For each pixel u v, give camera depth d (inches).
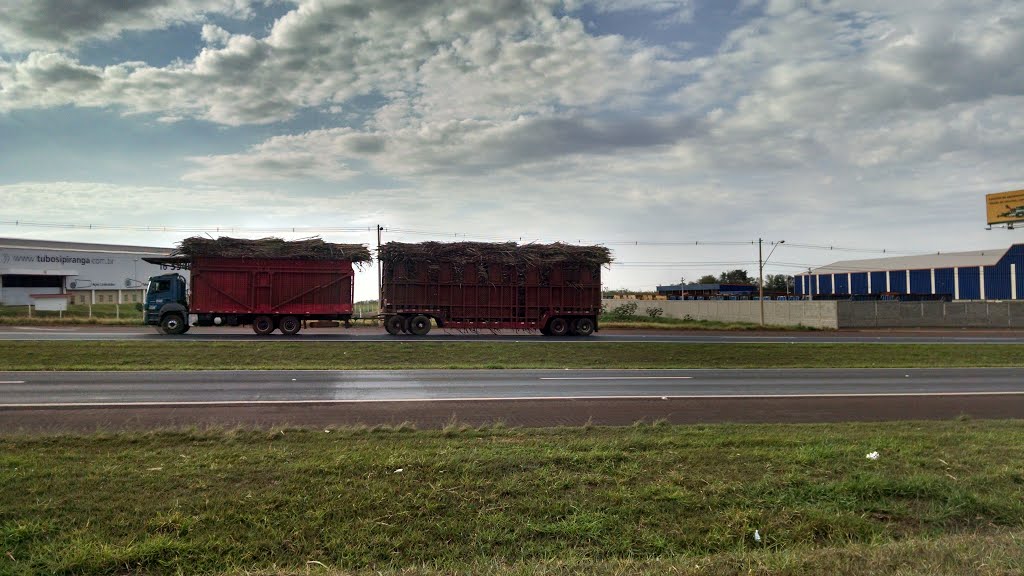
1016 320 2066.9
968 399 599.8
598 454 324.2
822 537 236.4
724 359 979.9
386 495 258.2
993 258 2603.3
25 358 805.2
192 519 230.2
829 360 998.4
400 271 1312.7
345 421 443.8
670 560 202.4
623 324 1688.0
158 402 512.4
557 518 244.7
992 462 327.3
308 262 1241.4
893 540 229.1
